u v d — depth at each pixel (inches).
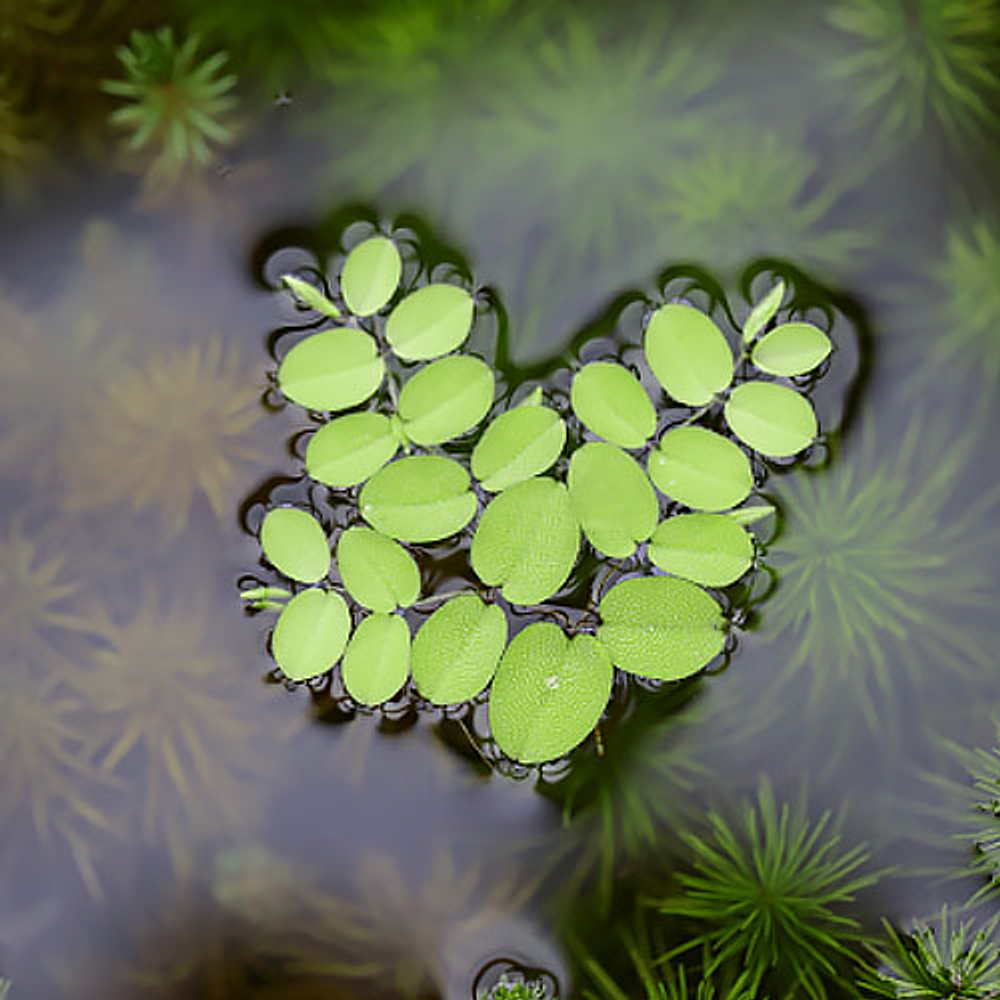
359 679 19.0
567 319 19.5
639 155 19.7
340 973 19.2
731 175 19.6
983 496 19.4
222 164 19.6
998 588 19.3
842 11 19.7
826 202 19.6
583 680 19.0
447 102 19.7
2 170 19.6
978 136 19.6
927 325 19.5
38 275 19.6
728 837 19.2
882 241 19.6
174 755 19.2
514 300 19.5
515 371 19.5
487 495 19.3
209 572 19.3
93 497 19.4
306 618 19.1
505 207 19.6
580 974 19.1
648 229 19.6
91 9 19.7
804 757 19.3
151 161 19.6
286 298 19.5
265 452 19.4
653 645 19.1
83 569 19.4
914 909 19.1
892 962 19.1
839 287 19.5
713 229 19.6
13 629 19.3
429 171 19.6
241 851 19.2
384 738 19.2
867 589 19.3
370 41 19.7
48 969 19.2
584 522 19.1
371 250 19.3
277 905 19.2
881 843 19.2
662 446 19.2
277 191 19.6
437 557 19.3
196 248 19.6
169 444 19.4
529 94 19.7
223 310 19.5
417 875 19.2
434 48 19.7
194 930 19.2
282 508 19.1
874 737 19.3
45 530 19.4
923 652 19.3
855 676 19.3
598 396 19.2
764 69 19.7
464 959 19.1
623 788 19.2
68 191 19.6
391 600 19.1
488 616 19.1
